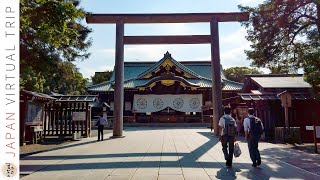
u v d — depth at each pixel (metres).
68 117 18.66
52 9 6.99
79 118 18.36
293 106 17.81
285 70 16.11
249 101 18.50
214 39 18.38
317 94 14.89
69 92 47.56
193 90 40.84
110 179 6.45
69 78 17.33
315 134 11.18
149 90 41.06
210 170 7.43
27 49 11.96
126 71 50.22
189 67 49.84
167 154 10.33
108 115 40.47
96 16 18.36
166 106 40.75
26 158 9.63
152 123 38.28
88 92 41.22
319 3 13.22
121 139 16.84
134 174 6.95
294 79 20.81
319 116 17.62
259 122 8.11
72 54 16.23
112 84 42.16
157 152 10.88
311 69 13.79
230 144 8.02
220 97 18.16
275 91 18.42
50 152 11.12
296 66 15.29
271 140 16.22
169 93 41.06
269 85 18.77
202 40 18.70
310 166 8.01
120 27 18.59
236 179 6.43
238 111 21.50
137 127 35.47
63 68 16.12
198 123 37.88
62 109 18.17
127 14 18.53
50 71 14.91
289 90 18.28
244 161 8.84
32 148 13.08
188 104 40.75
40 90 31.86
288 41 15.42
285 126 15.90
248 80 22.48
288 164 8.32
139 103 41.00
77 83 48.91
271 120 17.47
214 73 18.31
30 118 14.84
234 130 8.06
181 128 32.22
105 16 18.45
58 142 15.79
